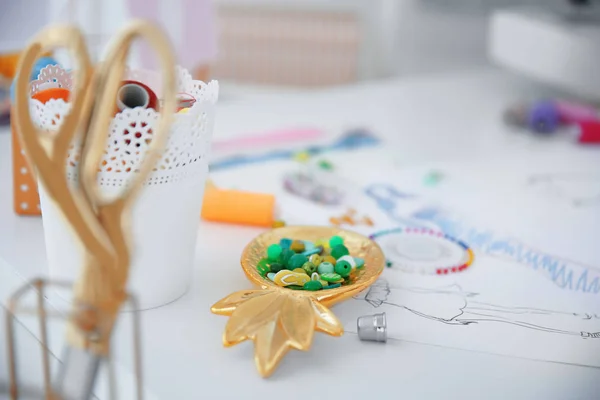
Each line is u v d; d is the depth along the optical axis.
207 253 0.73
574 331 0.64
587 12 1.13
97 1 1.02
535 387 0.58
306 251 0.69
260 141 0.99
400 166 0.94
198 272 0.70
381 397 0.57
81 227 0.50
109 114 0.51
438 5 1.58
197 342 0.61
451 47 1.60
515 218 0.82
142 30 0.50
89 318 0.51
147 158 0.52
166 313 0.64
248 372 0.59
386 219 0.81
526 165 0.96
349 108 1.13
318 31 1.64
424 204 0.84
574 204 0.86
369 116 1.10
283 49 1.65
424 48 1.62
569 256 0.75
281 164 0.93
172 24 1.09
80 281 0.52
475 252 0.75
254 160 0.93
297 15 1.64
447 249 0.75
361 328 0.62
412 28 1.61
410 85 1.27
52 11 0.99
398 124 1.08
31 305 0.64
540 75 1.13
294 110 1.12
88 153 0.51
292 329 0.58
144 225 0.61
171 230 0.63
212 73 1.67
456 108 1.15
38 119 0.61
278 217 0.80
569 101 1.19
